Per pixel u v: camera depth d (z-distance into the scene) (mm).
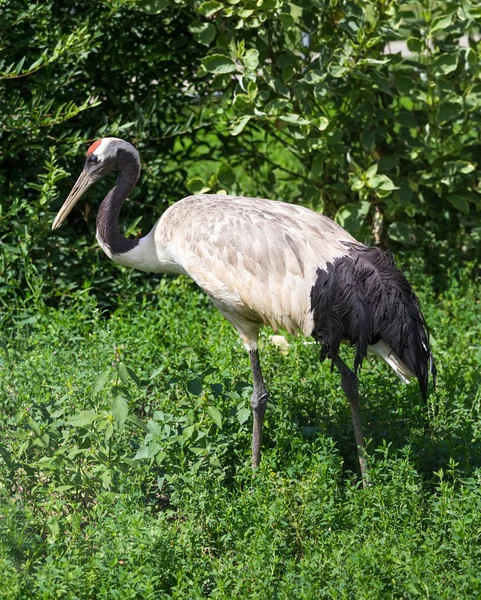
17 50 13047
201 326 12500
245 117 13109
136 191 13891
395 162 14133
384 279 8578
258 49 13773
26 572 7160
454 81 14617
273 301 8953
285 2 13336
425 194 14969
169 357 11055
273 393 10367
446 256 14797
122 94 14227
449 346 12250
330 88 13734
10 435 8750
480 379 11016
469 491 8422
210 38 13172
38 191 14016
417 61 14250
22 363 10719
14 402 9906
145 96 14320
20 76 12477
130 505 8008
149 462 8734
